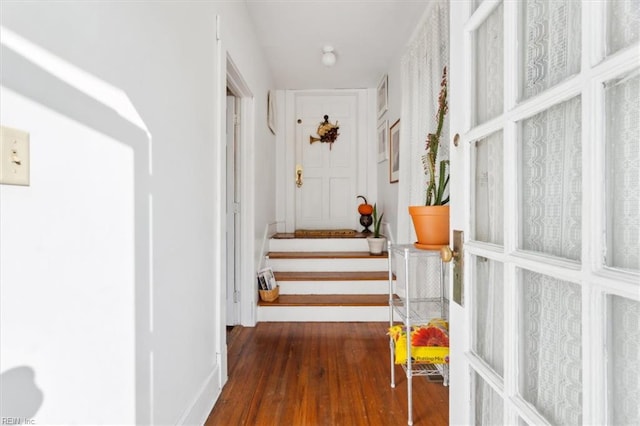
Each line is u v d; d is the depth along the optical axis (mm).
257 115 3016
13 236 645
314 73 3896
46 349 714
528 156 725
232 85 2523
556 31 660
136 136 1044
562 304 641
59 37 752
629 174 519
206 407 1620
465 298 926
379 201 4223
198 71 1570
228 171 2852
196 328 1529
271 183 3943
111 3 929
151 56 1141
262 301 2980
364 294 3156
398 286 2885
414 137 2512
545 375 688
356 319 2930
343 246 3699
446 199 1890
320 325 2855
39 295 699
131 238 1013
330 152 4613
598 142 518
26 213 670
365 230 4102
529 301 720
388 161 3697
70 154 781
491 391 854
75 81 797
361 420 1604
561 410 640
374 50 3281
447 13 2080
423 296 2387
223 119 1902
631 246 515
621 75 487
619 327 514
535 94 708
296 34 2959
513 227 726
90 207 843
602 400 510
